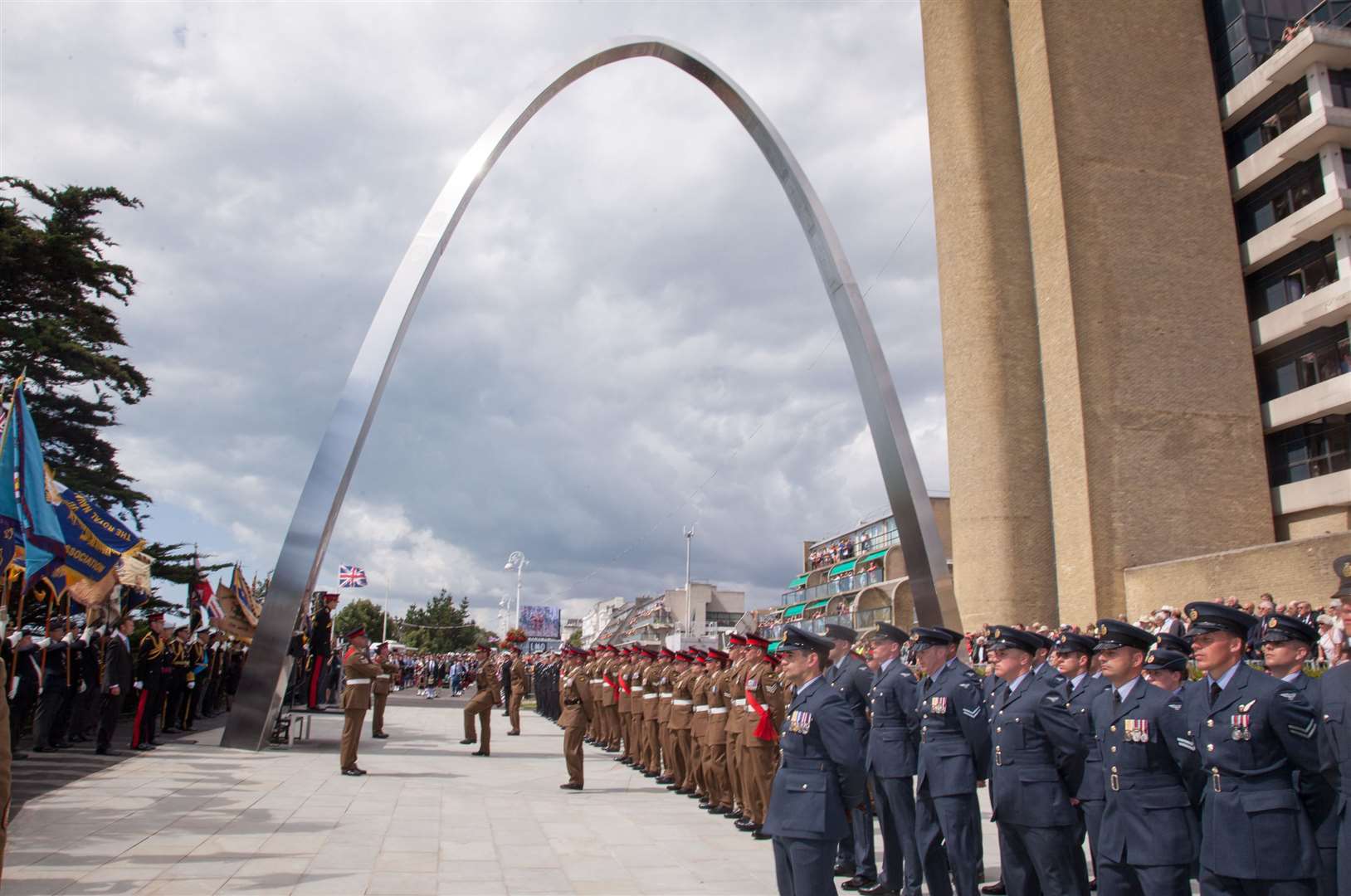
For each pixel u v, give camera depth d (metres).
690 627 74.12
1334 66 34.34
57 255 25.97
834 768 5.95
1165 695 6.34
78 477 28.55
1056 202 35.62
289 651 18.27
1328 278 34.28
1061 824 7.01
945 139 39.22
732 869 9.09
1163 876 6.05
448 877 8.47
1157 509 33.72
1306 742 5.47
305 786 13.48
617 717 21.03
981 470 36.06
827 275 26.06
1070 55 36.69
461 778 15.30
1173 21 38.16
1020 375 36.41
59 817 10.30
